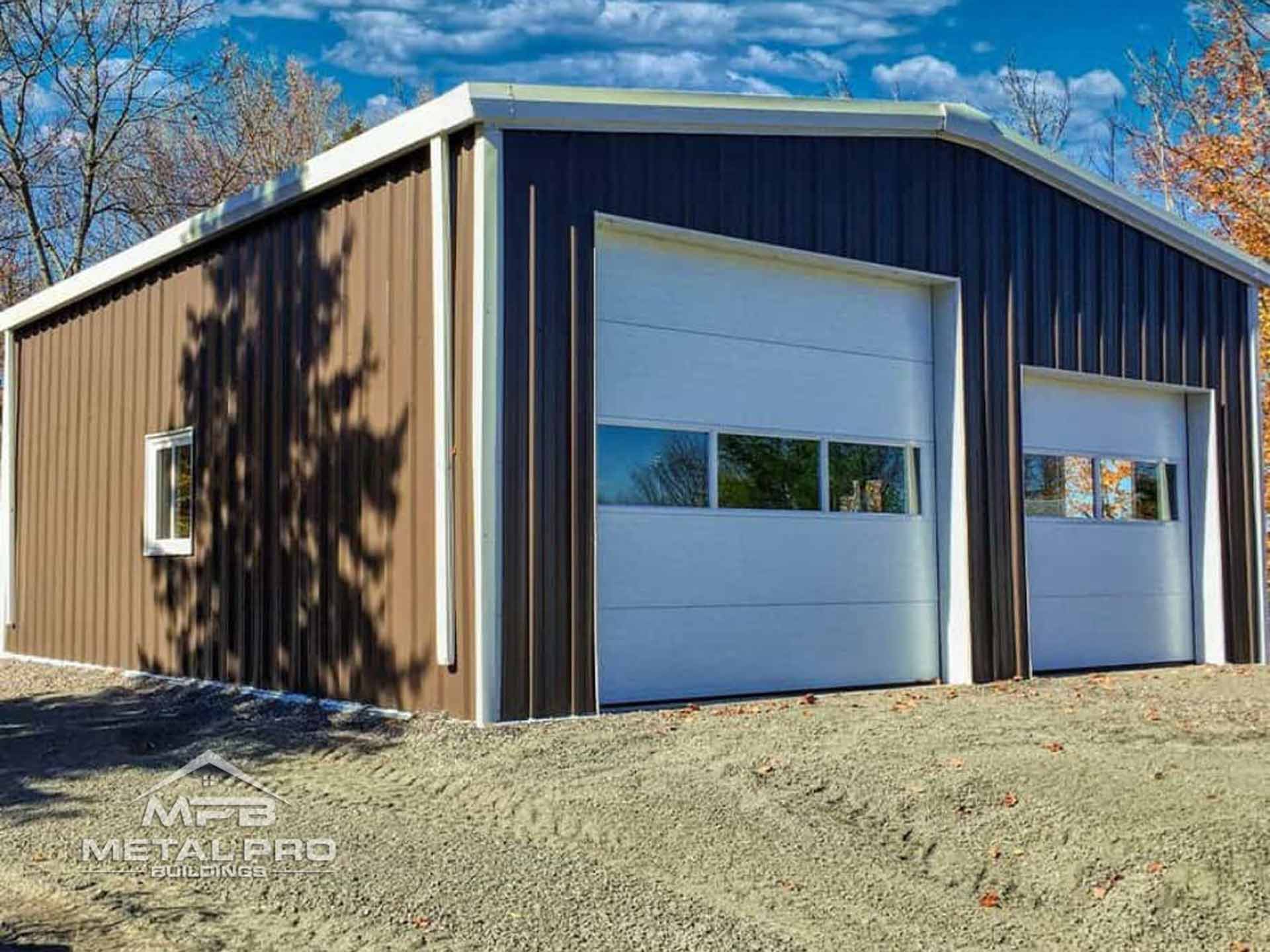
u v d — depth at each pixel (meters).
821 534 8.90
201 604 9.74
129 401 11.06
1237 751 6.27
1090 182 10.68
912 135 9.41
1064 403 10.97
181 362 10.23
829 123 8.70
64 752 7.14
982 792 5.40
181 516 10.23
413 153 7.58
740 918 4.30
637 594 7.83
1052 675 10.42
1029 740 6.40
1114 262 11.10
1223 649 11.81
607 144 7.57
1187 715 7.51
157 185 24.61
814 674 8.75
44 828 5.42
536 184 7.21
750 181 8.35
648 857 4.86
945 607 9.57
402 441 7.51
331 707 7.76
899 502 9.47
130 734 7.62
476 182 7.02
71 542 12.01
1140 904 4.43
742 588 8.38
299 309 8.66
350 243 8.16
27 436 13.05
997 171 10.09
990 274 9.92
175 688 9.52
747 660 8.37
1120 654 11.27
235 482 9.35
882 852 4.98
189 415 10.05
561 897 4.43
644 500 7.92
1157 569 11.73
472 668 6.81
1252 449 12.33
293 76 29.16
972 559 9.48
